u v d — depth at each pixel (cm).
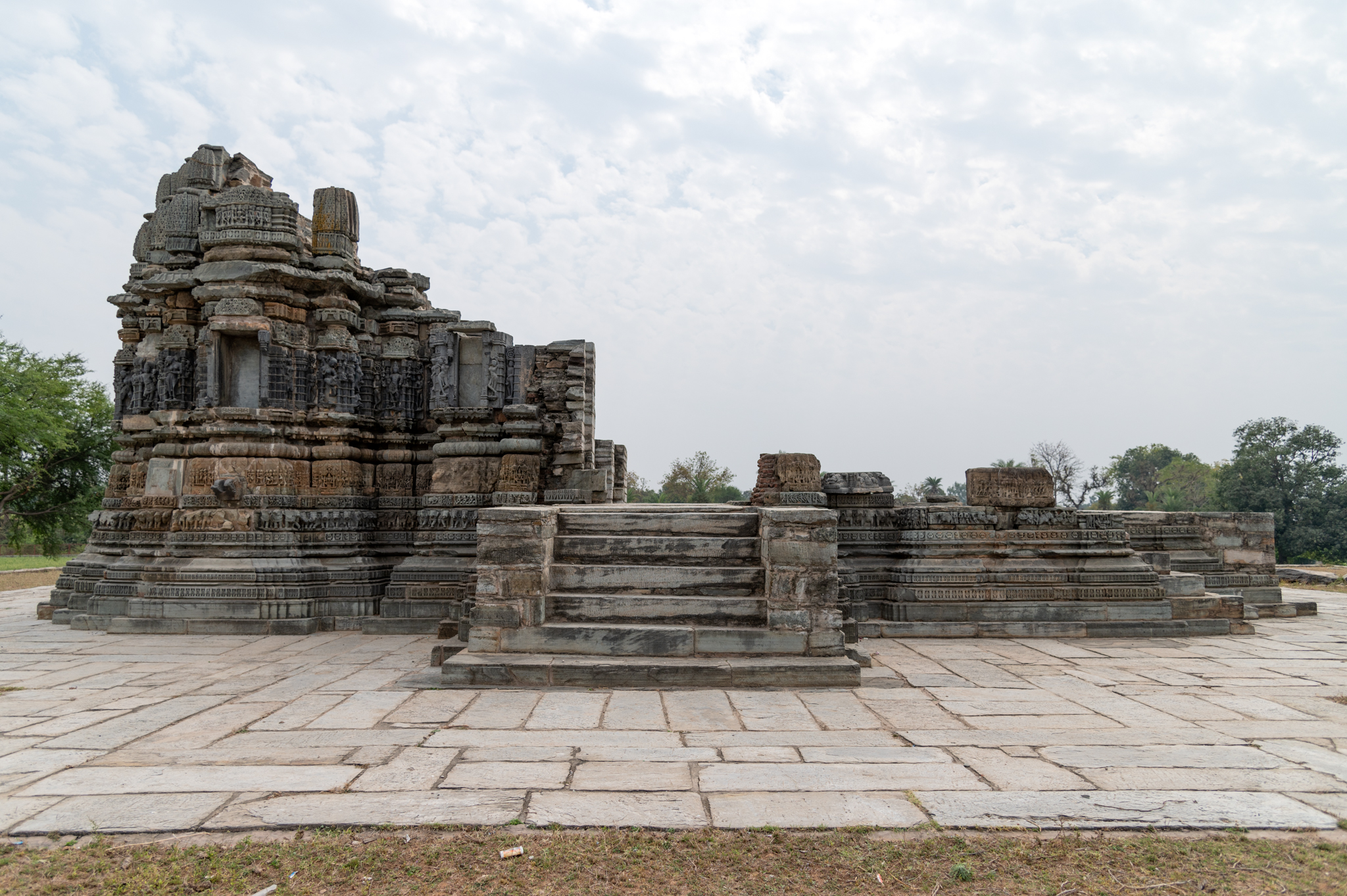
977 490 1177
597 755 531
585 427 1420
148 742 568
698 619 826
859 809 432
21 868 366
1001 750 548
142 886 349
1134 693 741
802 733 592
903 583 1146
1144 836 400
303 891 346
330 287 1321
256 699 708
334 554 1263
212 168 1347
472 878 356
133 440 1334
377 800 445
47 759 525
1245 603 1342
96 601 1198
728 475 4409
